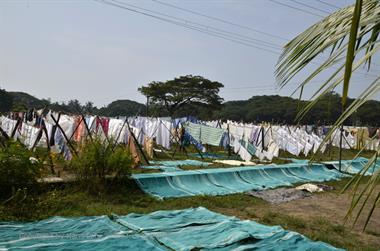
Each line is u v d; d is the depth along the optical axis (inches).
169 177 412.8
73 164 355.9
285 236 232.1
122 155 368.2
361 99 59.5
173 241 215.8
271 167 538.3
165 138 690.8
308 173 575.8
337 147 967.6
